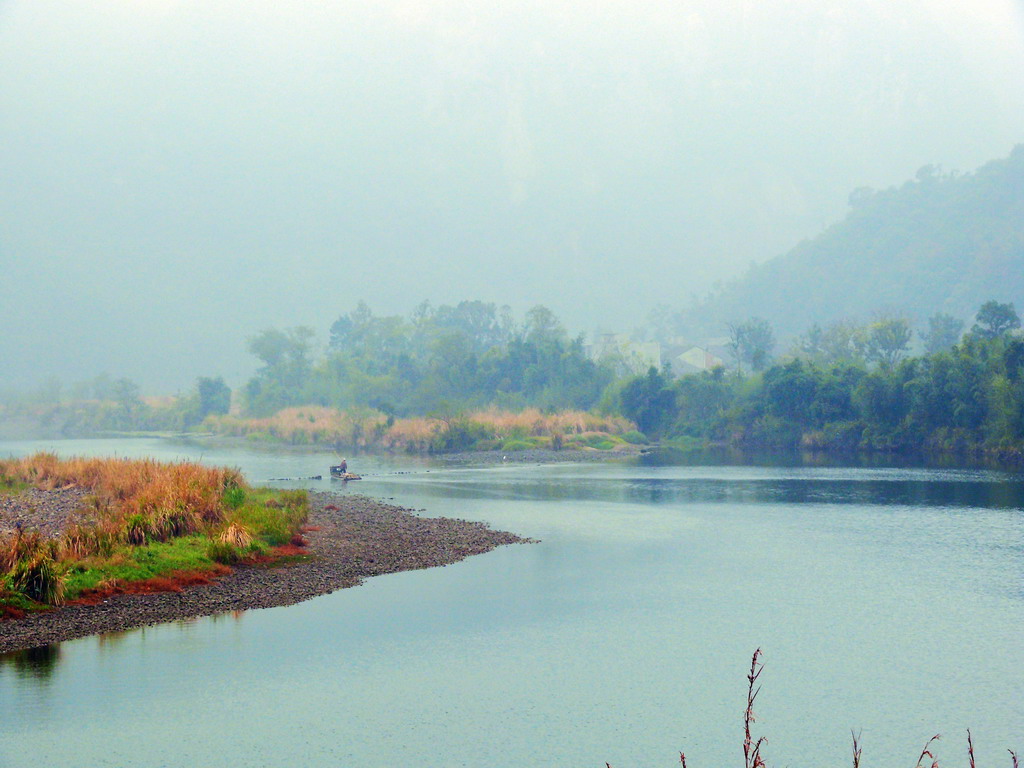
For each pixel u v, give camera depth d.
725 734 20.53
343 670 24.59
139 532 35.97
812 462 92.00
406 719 21.31
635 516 53.72
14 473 55.97
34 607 29.27
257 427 158.75
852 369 116.56
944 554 40.78
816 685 23.55
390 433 122.62
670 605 31.69
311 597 32.53
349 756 19.27
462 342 173.75
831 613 30.52
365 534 45.25
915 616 30.08
